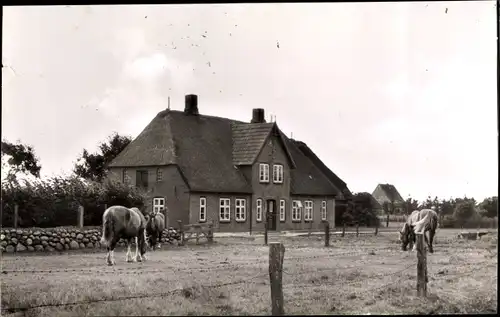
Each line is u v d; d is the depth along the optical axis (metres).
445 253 28.28
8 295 14.20
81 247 29.72
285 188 61.47
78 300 13.52
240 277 17.89
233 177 56.59
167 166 53.34
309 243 36.69
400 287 15.49
